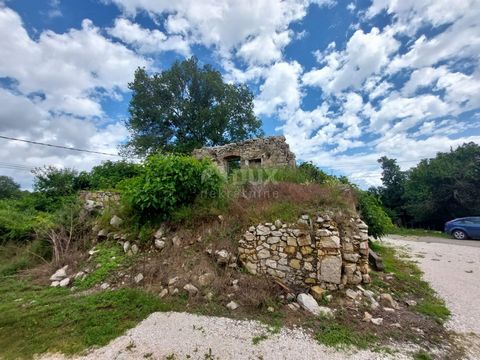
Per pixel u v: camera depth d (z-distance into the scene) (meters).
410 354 2.52
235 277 4.04
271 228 4.24
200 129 18.44
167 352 2.48
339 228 4.18
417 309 3.55
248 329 2.91
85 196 8.97
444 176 16.50
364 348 2.60
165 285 3.90
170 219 5.19
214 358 2.41
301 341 2.70
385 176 25.52
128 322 3.01
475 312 3.50
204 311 3.30
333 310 3.35
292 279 3.94
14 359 2.43
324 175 8.07
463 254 7.38
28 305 3.46
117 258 4.70
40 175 12.40
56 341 2.66
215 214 4.99
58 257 5.18
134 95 17.81
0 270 5.05
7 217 7.27
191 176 5.36
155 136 17.94
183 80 18.39
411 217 22.39
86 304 3.40
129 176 13.39
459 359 2.47
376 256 5.44
